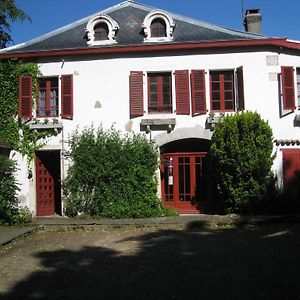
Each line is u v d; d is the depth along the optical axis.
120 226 12.70
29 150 15.13
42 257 8.98
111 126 14.97
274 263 7.91
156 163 14.66
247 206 13.60
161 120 14.66
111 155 14.41
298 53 15.05
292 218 12.95
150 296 6.17
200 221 12.70
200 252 9.10
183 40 15.20
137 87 14.88
